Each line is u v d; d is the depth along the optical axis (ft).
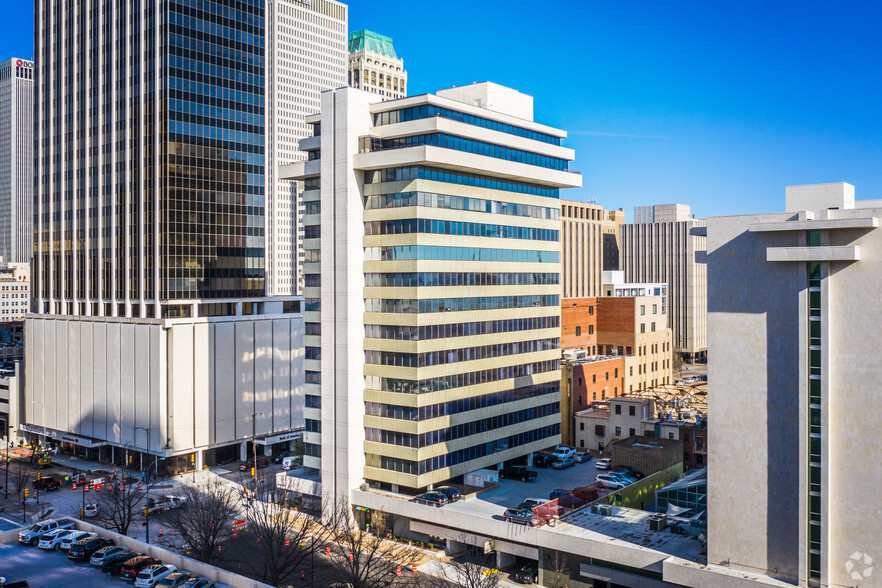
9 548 266.16
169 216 393.91
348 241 288.30
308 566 250.37
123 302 416.05
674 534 224.12
